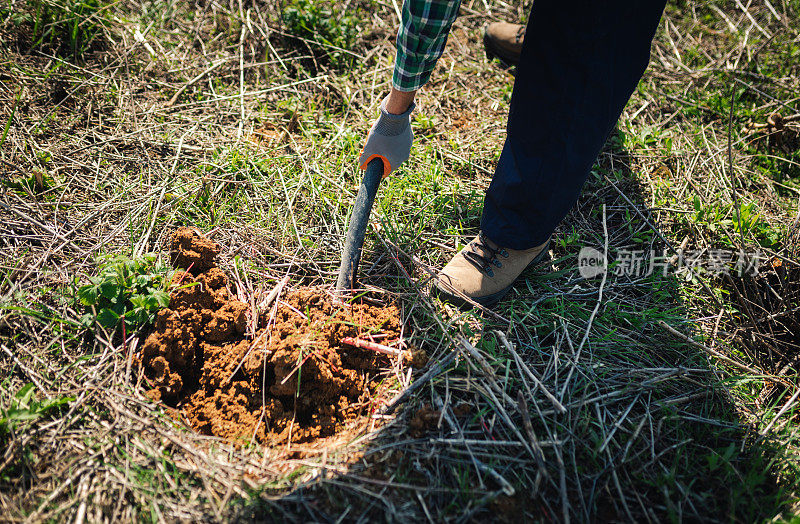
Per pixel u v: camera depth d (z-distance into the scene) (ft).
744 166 9.80
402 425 5.95
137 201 7.89
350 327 6.50
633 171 9.49
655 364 6.91
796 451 6.22
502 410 5.99
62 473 5.31
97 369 6.05
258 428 5.96
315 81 10.53
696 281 7.91
